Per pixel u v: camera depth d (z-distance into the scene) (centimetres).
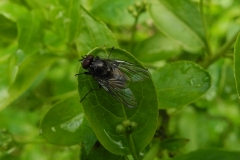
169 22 17
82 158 14
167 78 14
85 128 14
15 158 19
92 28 14
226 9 21
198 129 19
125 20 18
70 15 16
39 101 18
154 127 13
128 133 13
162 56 17
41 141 17
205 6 20
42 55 16
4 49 18
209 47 17
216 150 13
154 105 13
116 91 13
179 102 14
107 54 13
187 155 13
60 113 14
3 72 16
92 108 13
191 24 17
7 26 17
